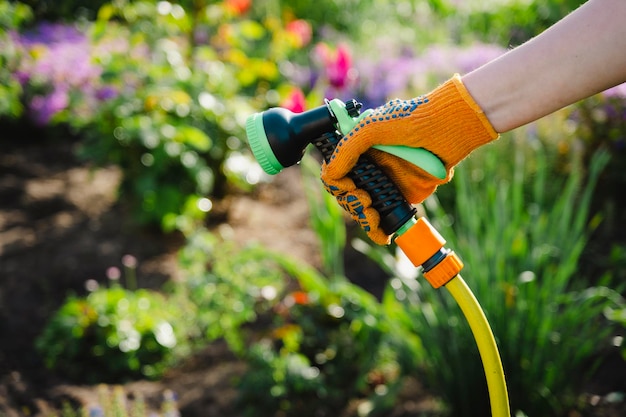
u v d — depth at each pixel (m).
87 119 3.44
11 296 2.83
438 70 4.12
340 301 2.33
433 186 1.24
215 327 2.54
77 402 2.23
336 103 1.23
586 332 2.03
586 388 2.10
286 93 3.91
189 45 4.06
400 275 2.13
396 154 1.18
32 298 2.84
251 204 3.75
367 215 1.19
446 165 1.20
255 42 5.02
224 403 2.22
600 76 1.05
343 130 1.22
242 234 3.40
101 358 2.44
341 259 3.13
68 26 4.55
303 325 2.32
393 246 3.03
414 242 1.18
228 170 3.60
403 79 4.18
